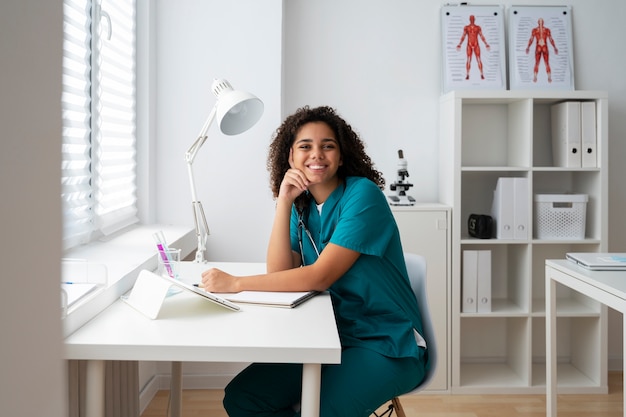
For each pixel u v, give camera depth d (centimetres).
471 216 336
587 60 352
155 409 285
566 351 355
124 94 279
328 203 188
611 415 288
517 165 337
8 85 23
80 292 151
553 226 327
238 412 172
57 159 27
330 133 188
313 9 349
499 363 354
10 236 23
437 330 320
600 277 214
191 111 306
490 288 324
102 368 132
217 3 304
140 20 294
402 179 331
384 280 177
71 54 214
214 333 137
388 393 160
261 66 306
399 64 351
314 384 131
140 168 299
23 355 24
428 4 351
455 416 288
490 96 317
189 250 283
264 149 307
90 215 234
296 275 174
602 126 320
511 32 347
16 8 24
